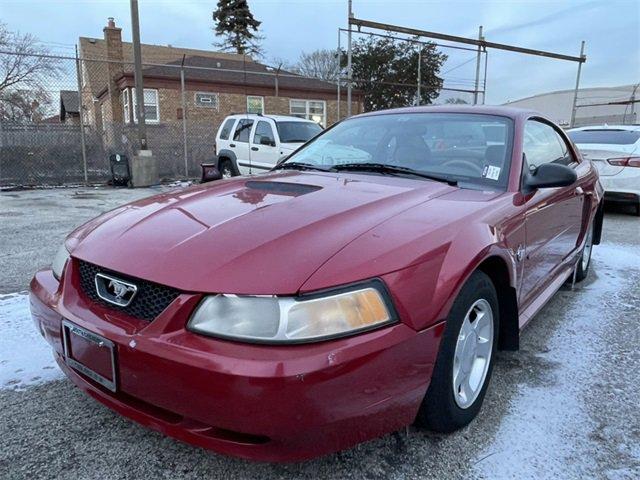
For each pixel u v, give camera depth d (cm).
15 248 552
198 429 172
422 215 215
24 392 256
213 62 2658
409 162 302
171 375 166
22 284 423
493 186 271
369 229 196
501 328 263
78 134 1274
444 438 222
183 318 170
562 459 210
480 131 305
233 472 200
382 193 244
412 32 1402
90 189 1195
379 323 171
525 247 268
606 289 437
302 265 171
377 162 310
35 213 805
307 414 158
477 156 291
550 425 233
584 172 403
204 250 184
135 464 204
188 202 243
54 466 202
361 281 171
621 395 260
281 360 157
